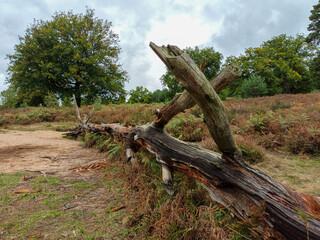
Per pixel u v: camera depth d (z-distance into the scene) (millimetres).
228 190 1446
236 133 5031
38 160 3787
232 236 1367
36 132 8273
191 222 1442
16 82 26125
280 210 1136
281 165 3086
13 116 11320
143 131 2344
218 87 1514
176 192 1893
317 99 11766
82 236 1500
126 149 2992
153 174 2379
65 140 6523
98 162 3523
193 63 1063
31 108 16656
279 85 41125
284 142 4176
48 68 25047
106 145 4434
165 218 1529
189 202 1696
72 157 4035
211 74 38250
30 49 25344
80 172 3035
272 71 38156
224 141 1254
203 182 1608
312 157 3479
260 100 14789
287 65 39656
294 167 2982
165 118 2041
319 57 40125
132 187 2328
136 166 2617
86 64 26812
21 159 3859
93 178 2762
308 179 2490
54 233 1536
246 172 1361
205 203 1724
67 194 2242
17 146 5215
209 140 3861
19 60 26438
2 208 1921
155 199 1868
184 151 1737
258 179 1315
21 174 2908
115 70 31453
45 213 1833
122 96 32906
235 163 1385
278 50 45000
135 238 1469
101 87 29984
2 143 5598
